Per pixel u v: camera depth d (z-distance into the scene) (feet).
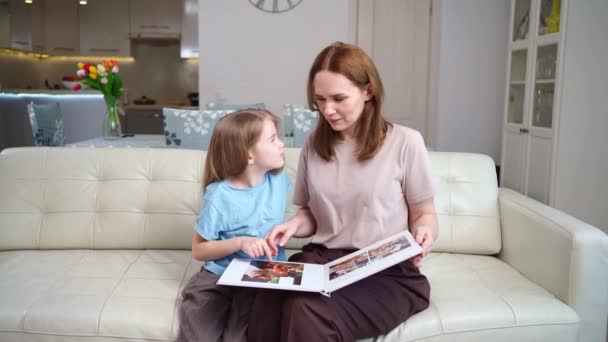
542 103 12.21
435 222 4.63
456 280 5.25
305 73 16.03
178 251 6.13
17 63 21.72
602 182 11.46
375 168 4.58
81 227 6.07
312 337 3.77
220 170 4.73
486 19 16.76
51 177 6.21
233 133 4.60
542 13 12.21
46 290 4.85
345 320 4.00
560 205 11.57
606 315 4.71
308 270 4.29
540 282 5.17
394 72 17.83
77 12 22.17
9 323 4.42
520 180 13.33
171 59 23.97
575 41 11.12
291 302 3.98
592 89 11.24
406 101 17.95
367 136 4.56
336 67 4.27
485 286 5.12
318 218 4.90
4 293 4.75
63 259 5.74
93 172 6.27
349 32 17.67
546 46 11.96
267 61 16.05
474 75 16.98
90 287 4.94
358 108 4.39
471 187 6.24
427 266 5.68
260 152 4.64
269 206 4.91
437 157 6.47
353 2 17.52
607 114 11.27
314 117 9.84
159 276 5.30
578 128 11.37
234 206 4.71
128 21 22.38
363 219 4.61
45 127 12.41
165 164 6.28
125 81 23.91
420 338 4.33
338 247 4.74
